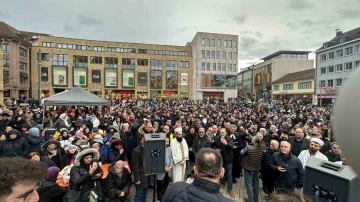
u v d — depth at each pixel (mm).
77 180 3854
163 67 53531
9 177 1297
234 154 7004
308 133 7078
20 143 6000
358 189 1898
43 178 1491
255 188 5504
